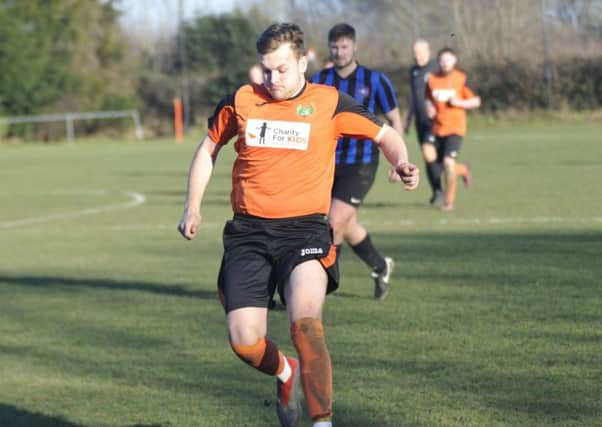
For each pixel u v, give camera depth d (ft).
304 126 37.58
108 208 136.56
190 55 365.20
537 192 130.00
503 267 74.69
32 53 352.08
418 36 333.01
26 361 54.08
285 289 36.63
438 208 119.24
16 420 43.32
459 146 117.08
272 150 37.63
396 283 70.64
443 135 118.93
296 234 37.45
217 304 67.67
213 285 75.05
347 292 68.44
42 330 61.77
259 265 37.45
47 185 178.91
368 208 122.21
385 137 38.24
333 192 65.41
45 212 135.44
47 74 354.54
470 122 310.65
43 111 357.00
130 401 45.42
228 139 39.27
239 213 38.34
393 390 44.04
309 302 35.42
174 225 115.03
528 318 56.85
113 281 78.59
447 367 47.42
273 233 37.50
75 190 166.61
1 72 349.82
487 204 119.75
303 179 37.63
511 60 307.99
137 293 72.90
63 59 360.69
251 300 36.88
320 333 34.76
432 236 94.38
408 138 279.90
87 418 43.19
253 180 37.91
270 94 38.11
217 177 182.91
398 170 36.22
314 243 37.17
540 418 39.17
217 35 360.69
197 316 63.72
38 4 355.36
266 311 37.47
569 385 43.34
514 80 308.81
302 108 37.76
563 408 40.27
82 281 79.30
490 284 68.18
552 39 312.91
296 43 37.22
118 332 60.08
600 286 65.41
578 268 72.64
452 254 82.38
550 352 49.06
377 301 64.80
